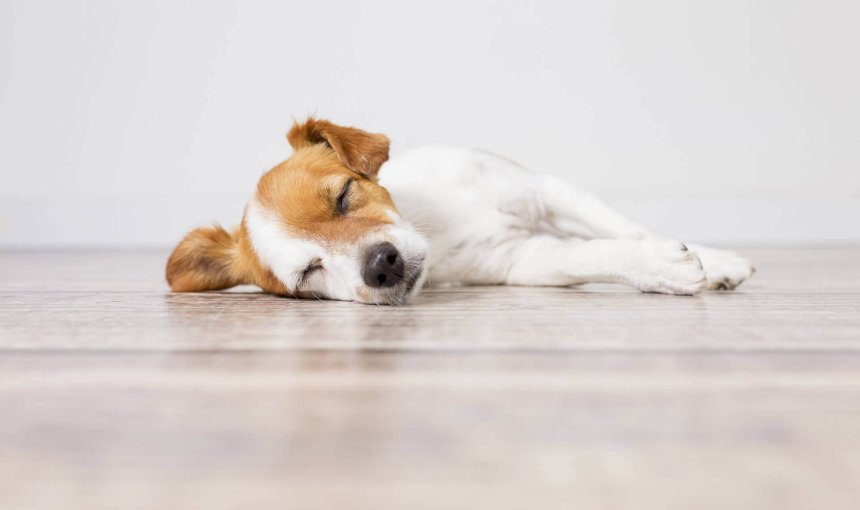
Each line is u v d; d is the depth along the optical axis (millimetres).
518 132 1644
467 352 673
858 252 1416
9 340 725
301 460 493
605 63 1618
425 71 1639
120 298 938
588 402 585
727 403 582
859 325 737
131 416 581
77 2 1639
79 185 1695
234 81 1660
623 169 1639
